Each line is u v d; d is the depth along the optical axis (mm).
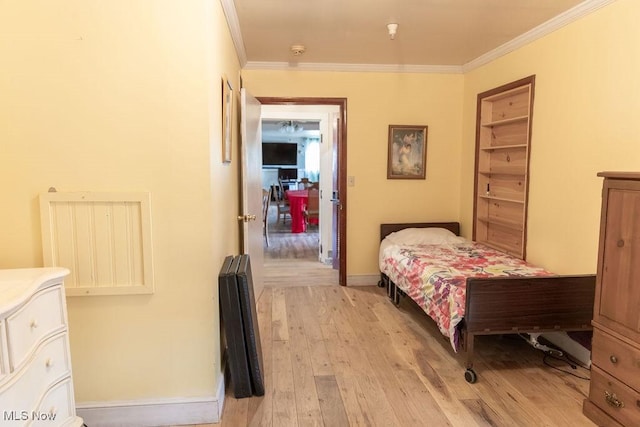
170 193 1996
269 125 11617
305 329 3346
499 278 2484
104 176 1964
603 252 2055
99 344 2029
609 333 2020
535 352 2932
